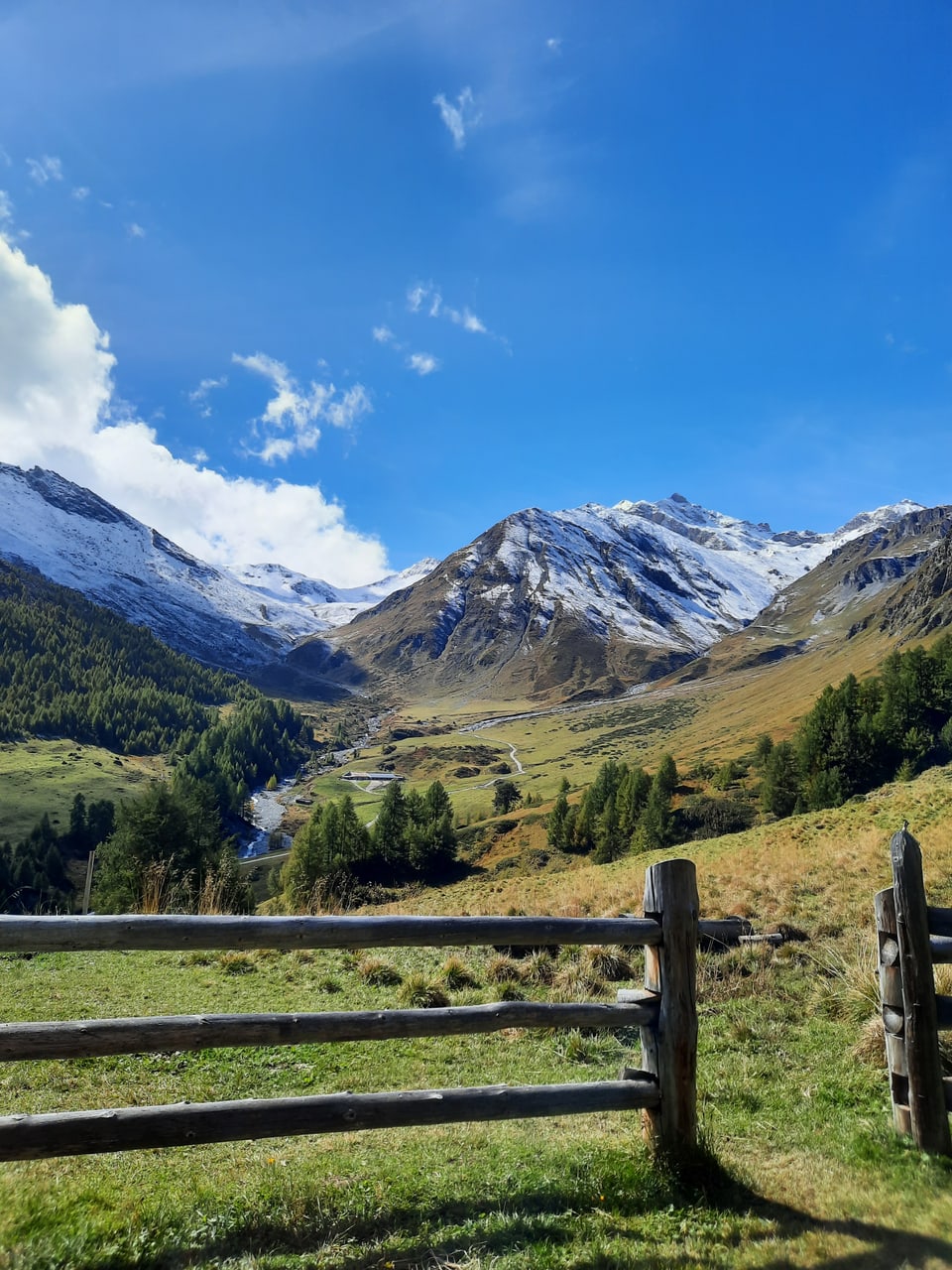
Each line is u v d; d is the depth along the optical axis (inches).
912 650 4286.4
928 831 753.0
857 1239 157.9
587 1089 181.8
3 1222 147.6
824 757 3919.8
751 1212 169.5
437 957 466.9
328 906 721.0
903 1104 209.8
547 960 432.5
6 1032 145.4
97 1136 146.4
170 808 1539.1
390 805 4229.8
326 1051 293.9
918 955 208.4
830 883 585.9
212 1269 142.2
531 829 4849.9
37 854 4680.1
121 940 156.0
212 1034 156.1
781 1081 262.2
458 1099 170.6
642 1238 159.0
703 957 405.7
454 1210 169.5
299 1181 180.1
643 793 4170.8
